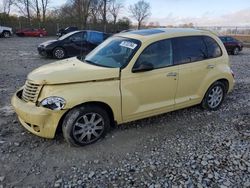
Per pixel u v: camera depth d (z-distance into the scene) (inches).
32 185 127.6
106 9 2411.4
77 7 2249.0
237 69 450.9
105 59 183.5
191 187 128.0
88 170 139.8
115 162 147.3
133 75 169.8
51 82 149.3
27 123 160.2
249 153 159.2
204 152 159.6
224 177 135.9
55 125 152.2
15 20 1951.3
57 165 143.3
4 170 137.8
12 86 290.8
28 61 488.7
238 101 257.8
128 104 170.2
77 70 161.6
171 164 146.5
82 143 160.2
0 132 177.3
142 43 176.7
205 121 205.9
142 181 131.9
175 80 190.2
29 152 154.4
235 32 1849.2
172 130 188.4
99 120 164.1
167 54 186.7
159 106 186.9
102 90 158.7
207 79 211.9
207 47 213.2
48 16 2290.8
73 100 149.1
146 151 159.5
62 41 527.8
